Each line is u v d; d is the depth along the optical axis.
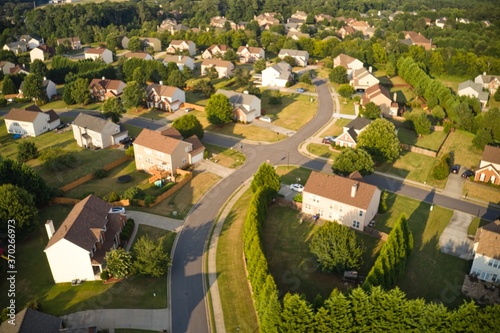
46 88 144.62
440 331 46.28
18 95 146.00
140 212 78.19
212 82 163.25
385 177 91.94
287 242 70.06
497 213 79.00
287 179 90.38
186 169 93.88
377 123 95.38
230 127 118.69
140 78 155.12
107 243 64.62
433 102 130.50
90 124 108.56
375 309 47.94
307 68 184.88
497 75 167.50
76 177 92.81
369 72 154.12
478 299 58.41
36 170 95.62
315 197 75.88
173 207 80.12
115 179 91.56
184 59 178.12
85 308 56.22
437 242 70.44
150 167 94.19
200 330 53.16
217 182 89.19
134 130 118.44
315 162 98.25
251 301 57.78
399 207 80.56
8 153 105.12
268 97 144.25
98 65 162.00
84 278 61.31
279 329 47.38
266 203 75.12
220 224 74.94
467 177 91.75
